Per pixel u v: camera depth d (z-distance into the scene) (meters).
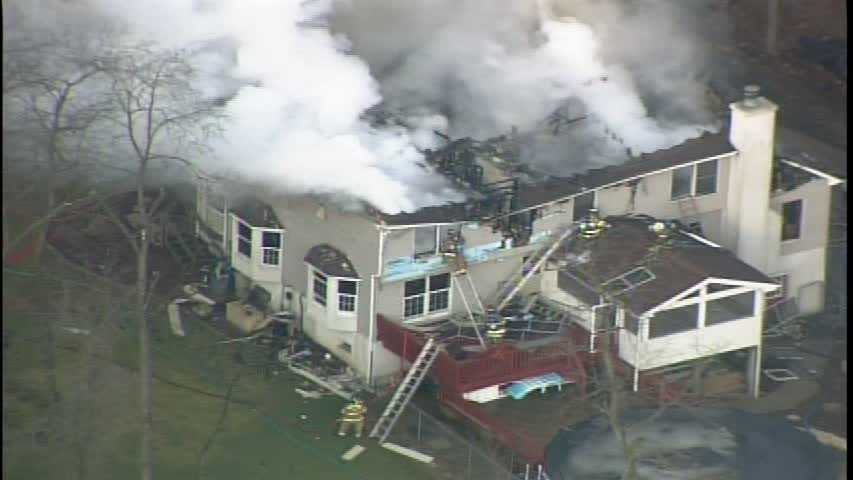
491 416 61.97
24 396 60.81
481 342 63.38
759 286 64.31
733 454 59.00
